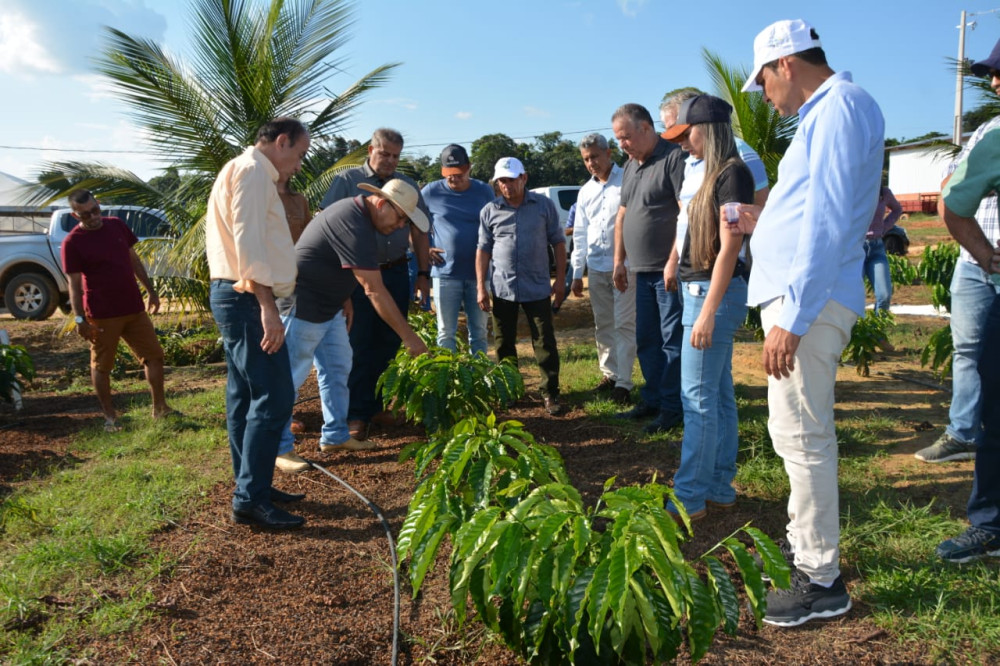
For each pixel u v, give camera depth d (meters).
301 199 5.17
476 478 2.62
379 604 2.90
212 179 9.12
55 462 4.70
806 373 2.52
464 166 5.66
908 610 2.74
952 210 3.07
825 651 2.52
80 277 5.27
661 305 4.78
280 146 3.58
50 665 2.47
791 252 2.52
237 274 3.45
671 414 4.88
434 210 5.78
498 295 5.57
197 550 3.36
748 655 2.51
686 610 1.97
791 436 2.60
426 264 5.80
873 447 4.56
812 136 2.43
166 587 3.02
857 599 2.82
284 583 3.07
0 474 4.47
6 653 2.53
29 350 9.84
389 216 4.09
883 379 6.36
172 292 9.43
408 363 4.64
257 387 3.52
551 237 5.62
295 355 4.32
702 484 3.44
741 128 10.61
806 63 2.52
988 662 2.43
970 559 3.03
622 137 4.65
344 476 4.34
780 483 3.92
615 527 2.02
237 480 3.67
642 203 4.75
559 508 2.18
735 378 6.40
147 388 7.10
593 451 4.69
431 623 2.76
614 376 6.07
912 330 8.50
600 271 5.89
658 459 4.46
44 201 9.00
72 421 5.82
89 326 5.30
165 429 5.35
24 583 2.99
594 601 1.88
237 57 8.70
